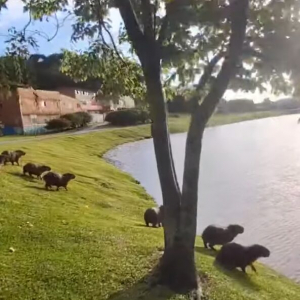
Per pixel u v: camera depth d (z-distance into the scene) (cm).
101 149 4956
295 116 10800
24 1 846
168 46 788
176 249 803
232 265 1034
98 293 770
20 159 2758
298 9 732
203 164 3678
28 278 818
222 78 766
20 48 749
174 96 947
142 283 807
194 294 780
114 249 1005
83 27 848
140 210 1898
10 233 1073
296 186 2569
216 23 756
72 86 7969
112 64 994
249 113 11400
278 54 747
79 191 1988
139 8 827
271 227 1731
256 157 4025
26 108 5766
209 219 1891
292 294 973
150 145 5544
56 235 1091
